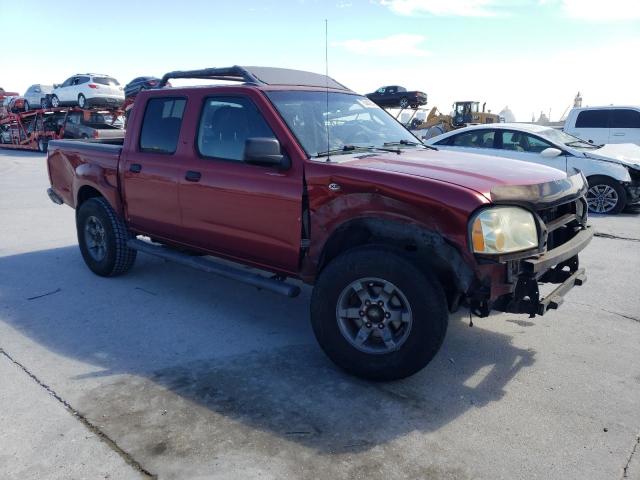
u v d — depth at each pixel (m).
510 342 4.16
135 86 24.09
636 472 2.65
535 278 3.17
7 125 30.23
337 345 3.55
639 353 3.97
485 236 3.05
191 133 4.49
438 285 3.26
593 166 9.74
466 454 2.78
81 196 5.89
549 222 3.52
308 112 4.18
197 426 3.01
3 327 4.43
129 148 5.12
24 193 12.19
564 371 3.69
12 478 2.58
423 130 26.34
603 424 3.05
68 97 25.23
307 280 3.87
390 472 2.64
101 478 2.59
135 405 3.23
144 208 5.02
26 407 3.20
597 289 5.43
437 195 3.16
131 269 6.05
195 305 4.95
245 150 3.64
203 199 4.36
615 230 8.34
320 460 2.72
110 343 4.12
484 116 27.98
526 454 2.78
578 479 2.60
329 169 3.57
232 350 4.02
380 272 3.31
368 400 3.30
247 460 2.72
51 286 5.47
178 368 3.72
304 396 3.34
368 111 4.78
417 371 3.37
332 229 3.58
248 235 4.11
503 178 3.40
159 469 2.65
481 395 3.37
